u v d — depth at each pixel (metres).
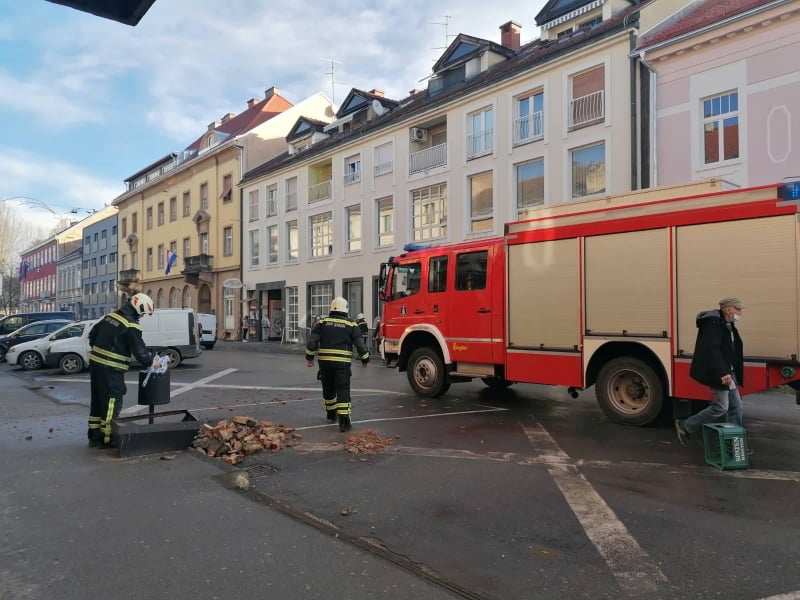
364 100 30.47
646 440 6.86
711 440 5.78
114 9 3.96
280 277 32.88
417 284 10.35
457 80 25.20
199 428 6.95
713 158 15.42
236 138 36.25
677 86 15.94
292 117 38.59
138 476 5.53
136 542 3.96
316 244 30.61
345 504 4.79
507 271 8.75
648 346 7.13
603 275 7.60
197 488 5.17
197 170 40.72
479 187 21.98
